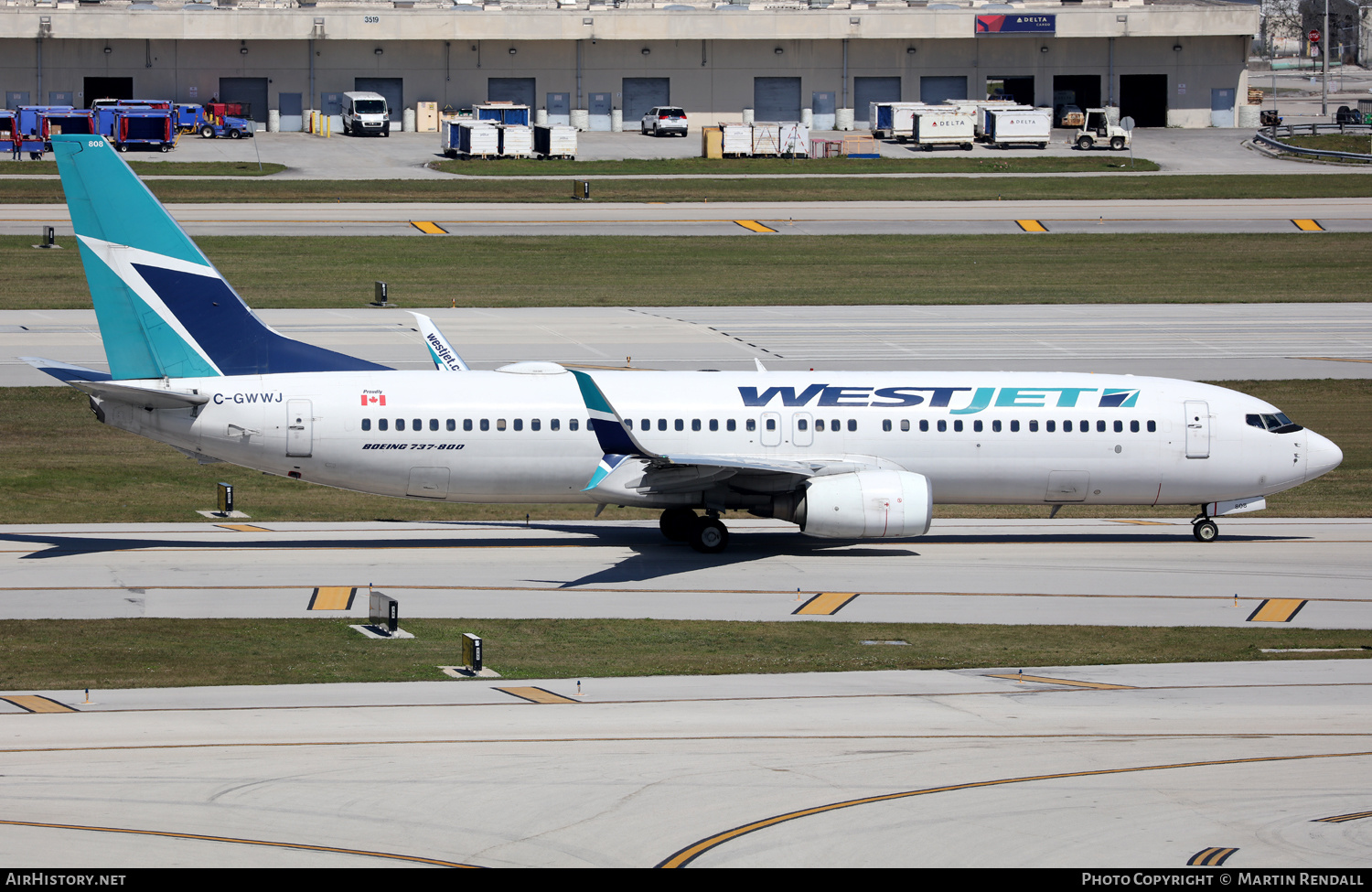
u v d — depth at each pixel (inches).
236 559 6702.8
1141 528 7859.3
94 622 5531.5
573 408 6924.2
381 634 5472.4
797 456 7022.6
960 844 3193.9
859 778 3673.7
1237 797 3553.2
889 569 6766.7
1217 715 4392.2
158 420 6697.8
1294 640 5565.9
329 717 4247.0
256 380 6766.7
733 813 3378.4
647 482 6840.6
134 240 6589.6
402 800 3444.9
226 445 6717.5
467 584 6333.7
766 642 5457.7
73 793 3457.2
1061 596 6264.8
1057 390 7273.6
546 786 3565.5
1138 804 3486.7
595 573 6584.6
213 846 3110.2
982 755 3905.0
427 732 4082.2
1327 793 3592.5
